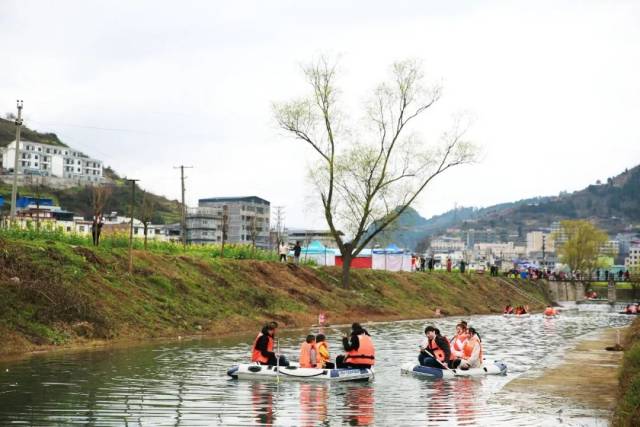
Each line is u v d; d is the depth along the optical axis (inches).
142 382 768.9
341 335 1434.5
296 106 2070.6
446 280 3026.6
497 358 1137.4
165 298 1405.0
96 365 884.0
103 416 591.8
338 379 821.9
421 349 922.7
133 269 1444.4
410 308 2304.4
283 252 2240.4
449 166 2164.1
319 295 1939.0
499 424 586.2
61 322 1099.9
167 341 1195.9
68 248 1363.2
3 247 1184.8
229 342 1207.6
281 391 740.7
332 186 2129.7
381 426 577.0
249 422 584.4
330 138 2107.5
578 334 1697.8
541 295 4062.5
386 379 847.7
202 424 572.4
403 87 2117.4
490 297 3139.8
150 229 4995.1
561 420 604.7
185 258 1669.5
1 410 606.9
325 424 582.9
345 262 2180.1
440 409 652.7
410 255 3134.8
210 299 1530.5
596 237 5876.0
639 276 5029.5
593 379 846.5
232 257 2059.5
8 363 882.1
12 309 1048.2
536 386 791.1
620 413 529.3
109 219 4783.5
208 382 784.3
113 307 1246.3
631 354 709.3
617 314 2896.2
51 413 598.2
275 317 1617.9
